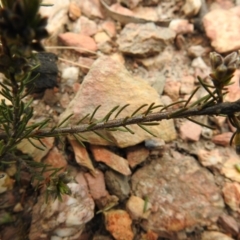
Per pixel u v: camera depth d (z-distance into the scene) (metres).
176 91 0.19
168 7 0.22
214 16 0.21
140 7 0.22
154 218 0.15
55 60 0.18
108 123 0.11
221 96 0.09
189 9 0.21
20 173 0.14
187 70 0.20
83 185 0.15
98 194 0.15
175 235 0.15
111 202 0.15
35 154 0.15
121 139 0.16
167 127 0.17
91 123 0.12
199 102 0.09
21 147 0.15
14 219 0.14
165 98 0.19
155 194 0.16
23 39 0.07
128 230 0.15
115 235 0.15
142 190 0.16
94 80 0.16
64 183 0.12
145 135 0.16
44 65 0.17
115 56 0.20
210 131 0.18
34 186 0.15
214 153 0.17
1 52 0.08
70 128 0.12
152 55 0.20
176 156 0.17
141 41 0.20
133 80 0.17
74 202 0.14
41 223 0.14
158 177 0.16
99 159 0.16
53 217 0.14
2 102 0.11
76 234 0.14
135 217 0.15
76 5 0.21
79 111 0.16
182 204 0.15
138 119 0.11
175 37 0.21
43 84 0.17
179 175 0.16
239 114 0.09
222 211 0.15
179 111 0.10
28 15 0.07
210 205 0.15
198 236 0.15
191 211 0.15
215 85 0.09
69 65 0.19
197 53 0.20
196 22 0.21
